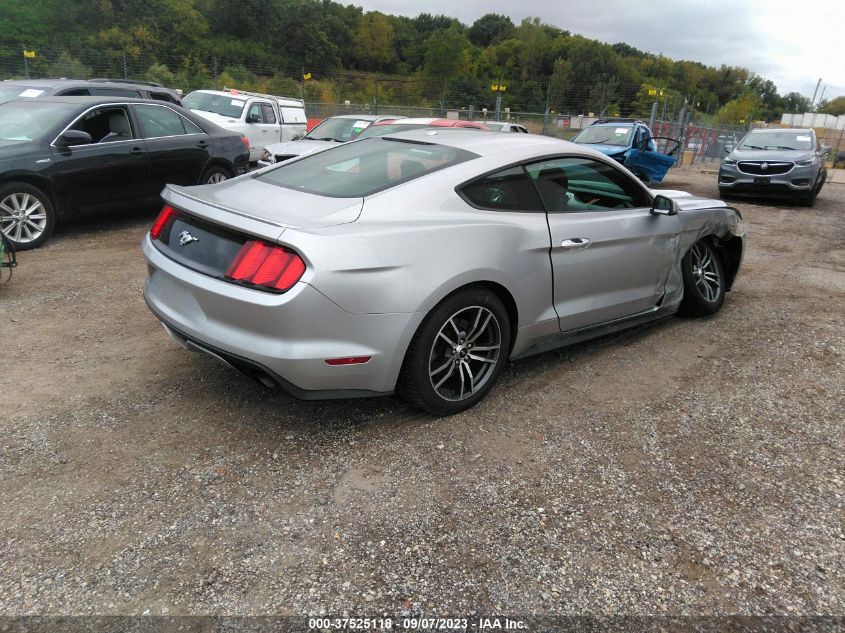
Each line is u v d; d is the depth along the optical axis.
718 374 4.02
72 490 2.58
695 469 2.93
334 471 2.79
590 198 3.87
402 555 2.29
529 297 3.44
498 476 2.81
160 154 7.67
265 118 13.66
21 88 9.77
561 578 2.22
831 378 3.99
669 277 4.49
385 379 2.96
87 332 4.26
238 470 2.77
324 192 3.14
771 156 13.16
